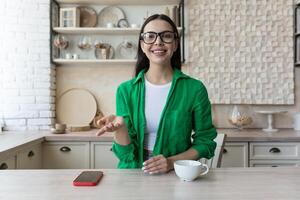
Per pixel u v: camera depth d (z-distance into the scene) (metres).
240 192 0.89
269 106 3.19
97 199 0.83
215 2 3.12
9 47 2.98
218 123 3.16
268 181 1.01
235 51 3.12
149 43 1.37
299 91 3.17
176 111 1.35
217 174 1.11
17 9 2.98
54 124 3.09
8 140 2.29
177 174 1.03
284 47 3.11
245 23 3.12
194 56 3.13
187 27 3.13
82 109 3.17
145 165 1.11
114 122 1.19
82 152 2.60
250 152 2.52
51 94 3.04
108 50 3.07
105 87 3.21
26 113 2.99
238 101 3.11
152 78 1.44
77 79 3.19
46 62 2.99
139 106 1.40
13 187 0.94
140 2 3.12
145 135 1.39
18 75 2.98
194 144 1.38
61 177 1.06
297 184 0.97
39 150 2.53
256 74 3.12
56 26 3.10
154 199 0.83
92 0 3.05
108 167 2.58
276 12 3.11
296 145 2.52
